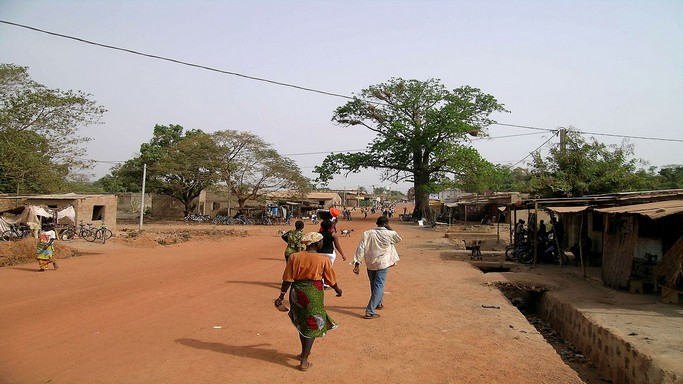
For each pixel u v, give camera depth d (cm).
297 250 1014
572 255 1919
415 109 4781
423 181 4869
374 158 4900
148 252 1817
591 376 733
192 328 689
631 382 648
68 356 554
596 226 1736
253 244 2284
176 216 5394
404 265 1545
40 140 2889
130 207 5697
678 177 2981
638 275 1180
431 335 699
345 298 959
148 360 547
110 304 838
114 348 588
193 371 516
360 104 4775
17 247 1415
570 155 2242
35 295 913
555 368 568
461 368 561
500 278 1271
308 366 539
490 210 5062
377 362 572
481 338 689
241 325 712
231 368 529
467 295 1026
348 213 5497
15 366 518
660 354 619
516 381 525
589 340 823
